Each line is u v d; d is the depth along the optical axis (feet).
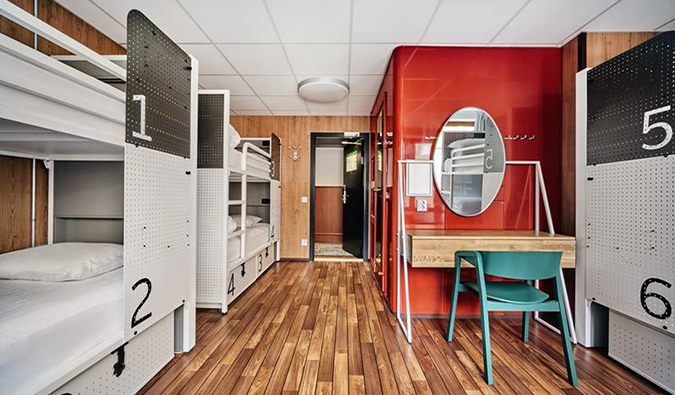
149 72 4.42
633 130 5.12
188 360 5.47
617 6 5.97
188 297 5.74
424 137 7.72
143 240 4.33
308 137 14.24
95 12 6.31
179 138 5.33
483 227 7.70
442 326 7.10
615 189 5.44
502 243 6.14
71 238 6.67
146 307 4.42
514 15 6.32
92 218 6.61
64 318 3.34
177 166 5.27
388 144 8.88
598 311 6.11
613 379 5.00
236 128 14.33
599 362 5.52
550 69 7.70
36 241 6.08
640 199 4.98
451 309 6.31
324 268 12.80
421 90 7.71
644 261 4.89
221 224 7.67
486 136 7.70
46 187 6.32
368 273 11.97
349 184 16.30
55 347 3.19
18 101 2.77
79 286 4.29
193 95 5.82
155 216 4.63
